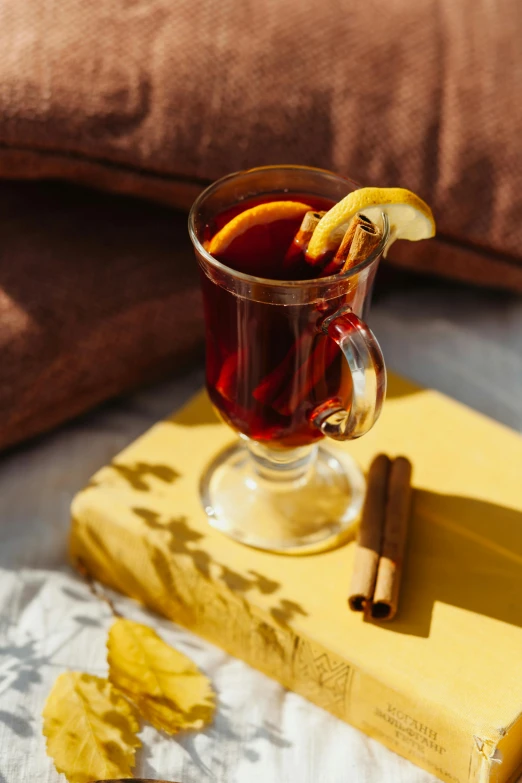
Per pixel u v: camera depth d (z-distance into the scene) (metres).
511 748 0.51
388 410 0.62
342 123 0.66
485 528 0.57
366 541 0.55
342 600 0.54
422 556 0.55
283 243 0.52
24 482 0.64
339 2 0.68
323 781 0.52
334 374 0.52
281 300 0.49
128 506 0.58
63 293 0.64
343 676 0.52
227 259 0.51
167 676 0.54
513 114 0.67
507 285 0.71
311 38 0.66
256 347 0.51
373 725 0.53
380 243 0.50
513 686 0.51
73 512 0.58
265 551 0.56
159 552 0.56
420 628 0.53
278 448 0.55
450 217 0.67
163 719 0.53
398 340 0.72
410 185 0.67
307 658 0.53
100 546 0.58
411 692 0.51
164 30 0.65
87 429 0.67
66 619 0.58
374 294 0.74
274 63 0.65
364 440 0.61
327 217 0.49
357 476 0.60
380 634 0.53
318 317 0.50
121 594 0.59
